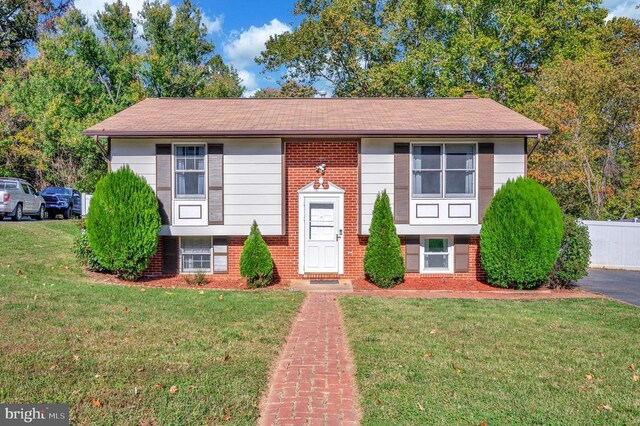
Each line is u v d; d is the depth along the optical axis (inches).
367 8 1117.7
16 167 1228.5
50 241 605.6
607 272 636.1
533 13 1016.9
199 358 217.9
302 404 176.9
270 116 530.6
